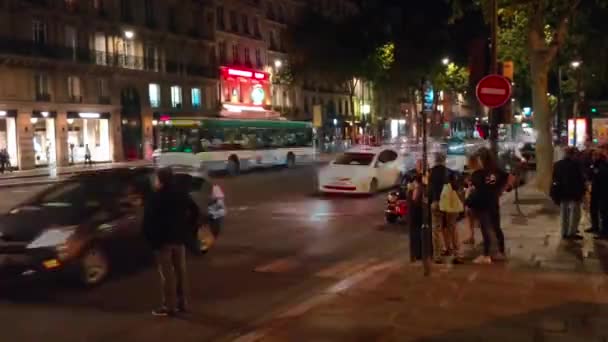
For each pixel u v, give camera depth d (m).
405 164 25.05
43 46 43.16
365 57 60.31
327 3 78.31
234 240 14.12
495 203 10.75
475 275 9.66
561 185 12.69
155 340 7.27
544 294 8.48
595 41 25.22
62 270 9.38
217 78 60.00
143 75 51.41
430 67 60.94
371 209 19.30
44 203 10.43
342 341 6.60
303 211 19.02
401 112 91.25
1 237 9.52
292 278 10.44
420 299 8.27
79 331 7.61
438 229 10.84
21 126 42.16
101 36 48.44
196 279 10.37
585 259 10.80
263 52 68.19
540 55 19.59
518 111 59.84
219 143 33.53
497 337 6.67
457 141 42.84
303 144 42.28
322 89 78.00
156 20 53.31
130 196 10.71
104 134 49.00
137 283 10.06
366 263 11.61
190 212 8.36
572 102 45.28
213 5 59.72
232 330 7.65
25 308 8.62
